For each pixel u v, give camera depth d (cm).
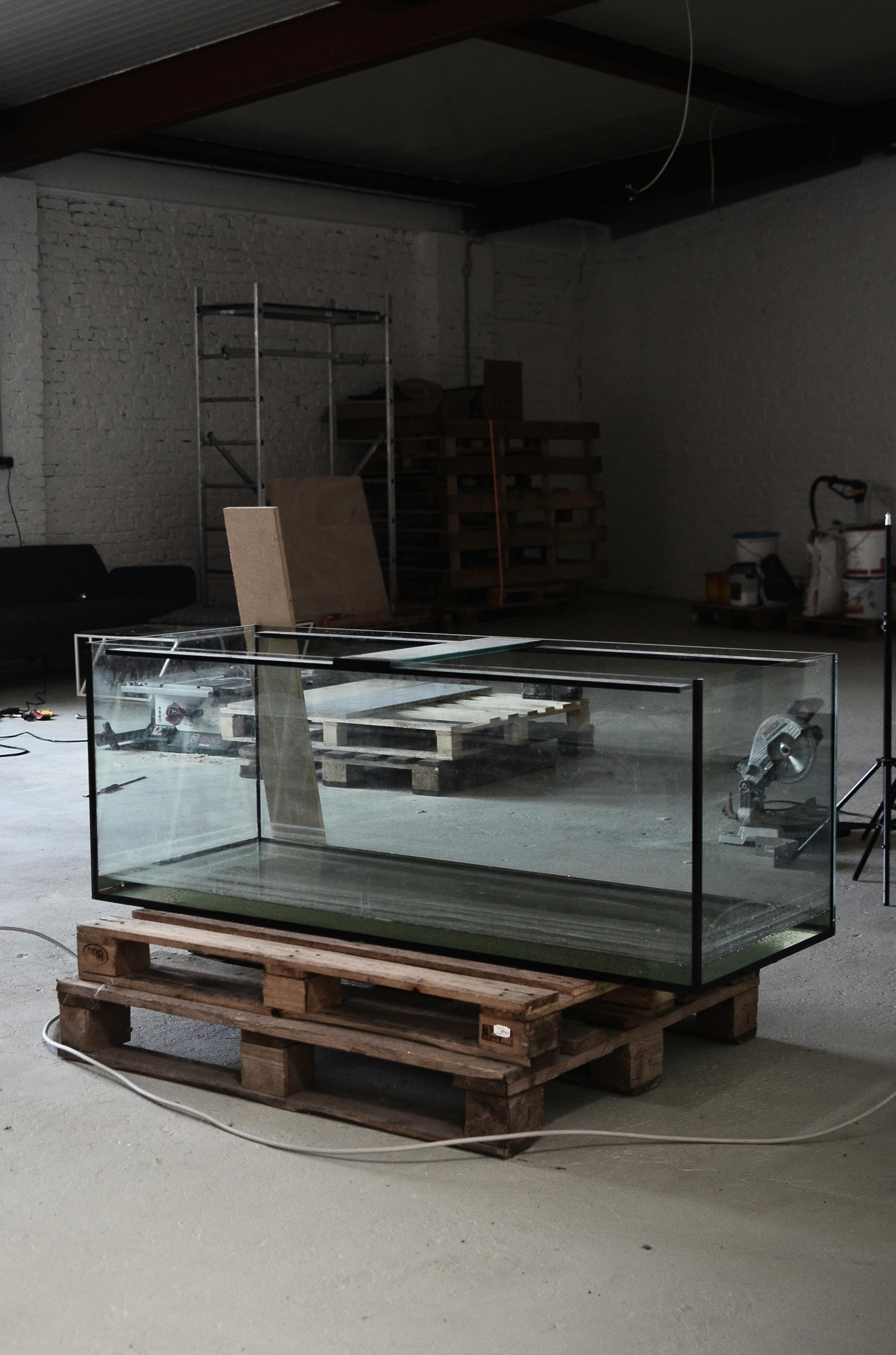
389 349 1031
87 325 1002
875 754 619
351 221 1168
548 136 1063
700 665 303
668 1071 295
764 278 1209
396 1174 250
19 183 943
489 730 299
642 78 866
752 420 1235
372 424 1123
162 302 1046
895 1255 220
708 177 1085
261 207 1101
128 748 333
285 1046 281
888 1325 200
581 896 285
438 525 1078
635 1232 228
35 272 959
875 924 397
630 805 275
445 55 856
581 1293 209
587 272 1358
